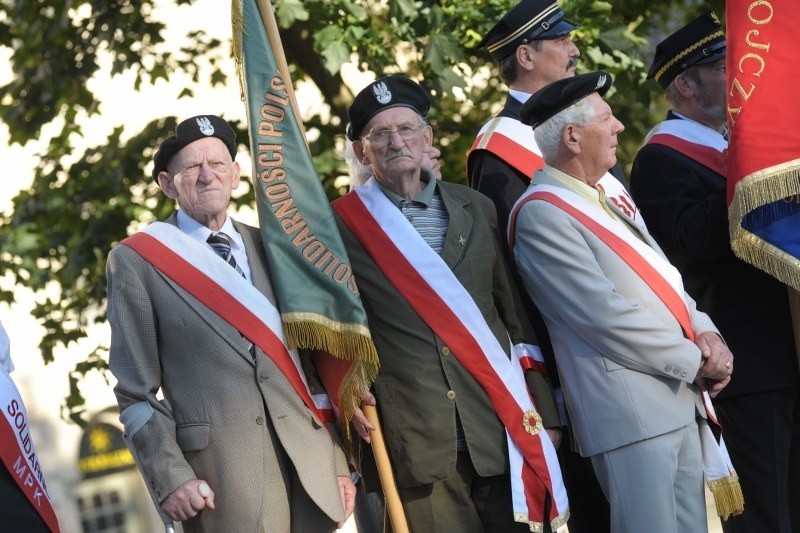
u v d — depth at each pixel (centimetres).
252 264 903
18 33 2114
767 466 1024
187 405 860
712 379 938
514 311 945
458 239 930
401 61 1967
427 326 914
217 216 895
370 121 929
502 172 1041
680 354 908
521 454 908
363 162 961
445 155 2036
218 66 2238
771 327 1027
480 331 915
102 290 1984
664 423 908
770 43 971
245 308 878
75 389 2033
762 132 957
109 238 1972
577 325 920
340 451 910
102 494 3148
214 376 862
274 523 857
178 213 904
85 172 2097
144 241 880
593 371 920
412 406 906
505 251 1010
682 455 923
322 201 920
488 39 1096
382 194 940
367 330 895
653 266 938
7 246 2044
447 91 1708
